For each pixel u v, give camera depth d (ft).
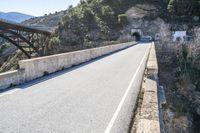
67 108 25.34
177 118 51.16
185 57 166.20
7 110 24.34
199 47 177.37
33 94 30.89
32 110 24.47
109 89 34.73
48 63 48.06
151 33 339.98
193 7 357.00
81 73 49.90
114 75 47.62
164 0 407.03
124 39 303.48
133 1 414.62
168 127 35.40
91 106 26.22
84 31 299.58
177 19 350.84
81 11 329.31
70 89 34.24
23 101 27.58
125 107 26.12
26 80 39.22
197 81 124.26
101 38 300.81
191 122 63.05
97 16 352.28
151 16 359.87
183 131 47.55
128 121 21.98
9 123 20.97
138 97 30.48
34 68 42.16
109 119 22.40
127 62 72.33
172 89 82.43
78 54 68.13
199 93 94.94
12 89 33.40
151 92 27.68
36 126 20.38
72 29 293.43
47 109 24.89
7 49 379.76
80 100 28.53
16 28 213.87
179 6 359.87
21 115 22.99
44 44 268.00
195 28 302.45
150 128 17.15
